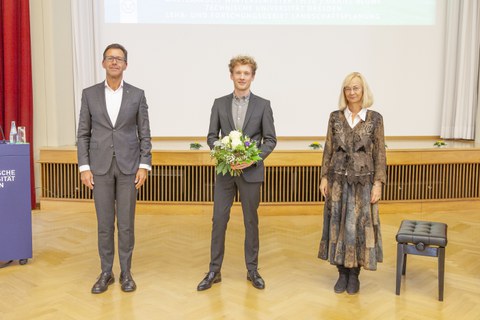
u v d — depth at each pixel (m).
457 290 2.95
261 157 2.79
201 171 5.01
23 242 3.34
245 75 2.83
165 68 6.37
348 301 2.78
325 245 2.96
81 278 3.12
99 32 6.23
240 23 6.38
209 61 6.39
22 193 3.33
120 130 2.87
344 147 2.87
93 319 2.51
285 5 6.41
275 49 6.45
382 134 2.86
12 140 3.50
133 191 2.93
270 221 4.77
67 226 4.48
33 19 5.34
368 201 2.83
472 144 5.87
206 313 2.60
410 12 6.56
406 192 5.16
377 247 2.86
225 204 2.95
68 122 5.73
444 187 5.23
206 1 6.33
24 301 2.74
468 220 4.81
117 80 2.86
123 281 2.93
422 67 6.65
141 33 6.30
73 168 5.12
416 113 6.71
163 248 3.83
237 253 3.70
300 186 5.09
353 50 6.53
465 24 6.46
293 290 2.95
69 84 5.75
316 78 6.52
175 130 6.45
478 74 6.51
